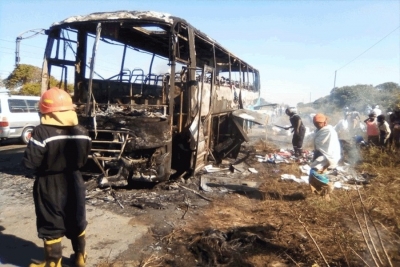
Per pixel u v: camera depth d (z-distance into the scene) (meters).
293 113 10.66
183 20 6.27
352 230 4.32
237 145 9.21
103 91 7.89
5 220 4.60
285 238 4.16
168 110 6.17
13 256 3.58
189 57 6.47
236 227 4.52
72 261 3.45
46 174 2.93
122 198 5.63
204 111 7.39
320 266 3.40
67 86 7.19
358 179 7.52
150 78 9.38
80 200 3.08
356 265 3.42
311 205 5.26
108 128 6.00
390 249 3.77
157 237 4.19
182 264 3.52
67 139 2.93
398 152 9.29
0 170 7.55
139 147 5.91
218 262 3.57
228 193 6.24
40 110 2.93
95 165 6.43
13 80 28.58
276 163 9.48
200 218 4.89
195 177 7.24
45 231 2.99
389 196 5.59
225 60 10.94
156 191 6.13
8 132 12.00
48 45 6.59
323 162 5.64
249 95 14.45
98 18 6.18
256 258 3.66
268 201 5.74
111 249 3.84
